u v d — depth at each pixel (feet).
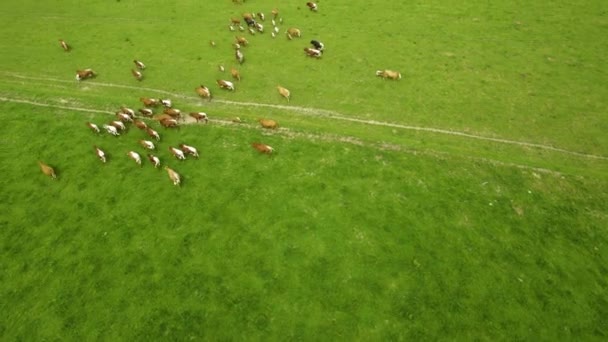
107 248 66.69
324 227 68.39
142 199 72.90
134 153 77.71
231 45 116.37
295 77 105.09
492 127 92.53
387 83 104.06
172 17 130.41
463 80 105.91
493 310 60.08
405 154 82.23
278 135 85.40
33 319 59.26
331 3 138.41
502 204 74.08
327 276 62.54
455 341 56.95
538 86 104.63
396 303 59.93
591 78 107.14
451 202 73.26
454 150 84.28
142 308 59.72
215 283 61.98
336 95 99.71
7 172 78.02
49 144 82.74
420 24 128.26
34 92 96.68
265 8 135.54
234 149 81.56
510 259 66.18
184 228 68.74
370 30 124.77
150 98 97.45
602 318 60.59
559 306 61.26
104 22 128.16
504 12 134.51
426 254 65.51
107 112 90.99
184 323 58.08
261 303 59.82
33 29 124.47
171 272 63.36
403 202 72.59
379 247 65.98
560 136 90.99
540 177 79.97
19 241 68.03
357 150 82.17
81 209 72.02
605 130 92.43
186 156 79.82
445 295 61.16
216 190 74.02
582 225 72.28
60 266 64.75
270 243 66.49
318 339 56.54
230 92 99.66
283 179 75.87
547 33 124.57
